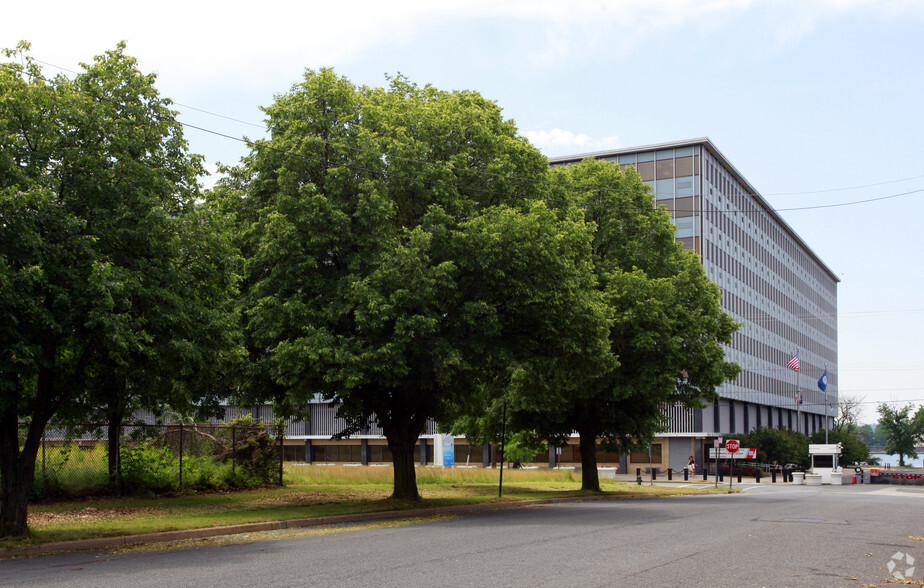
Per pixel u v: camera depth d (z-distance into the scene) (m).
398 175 22.38
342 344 20.23
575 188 34.66
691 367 33.09
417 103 25.64
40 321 13.63
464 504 24.22
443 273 20.55
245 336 21.95
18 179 13.84
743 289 86.38
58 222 13.96
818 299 126.81
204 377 18.09
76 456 25.36
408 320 20.16
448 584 9.61
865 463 112.69
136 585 9.86
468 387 24.75
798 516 20.38
